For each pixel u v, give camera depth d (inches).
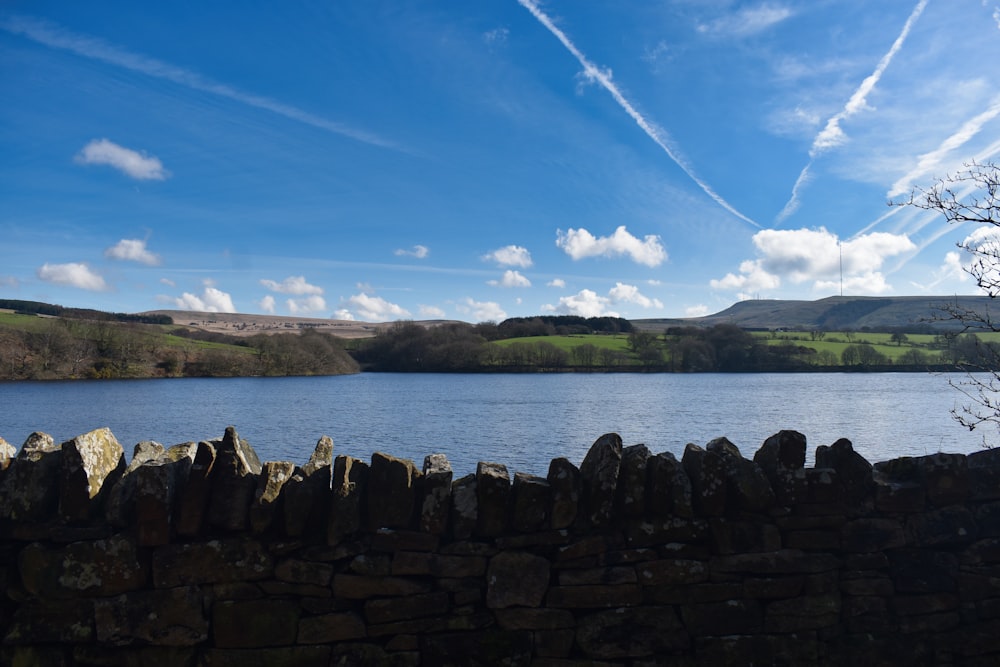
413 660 163.2
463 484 175.0
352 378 4288.9
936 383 3420.3
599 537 171.8
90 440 168.1
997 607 178.4
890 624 175.8
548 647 166.2
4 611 159.3
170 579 160.2
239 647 160.4
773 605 173.0
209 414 1929.1
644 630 168.7
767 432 1402.6
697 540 174.2
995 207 209.5
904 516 181.8
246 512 165.3
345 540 167.3
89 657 157.5
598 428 1510.8
